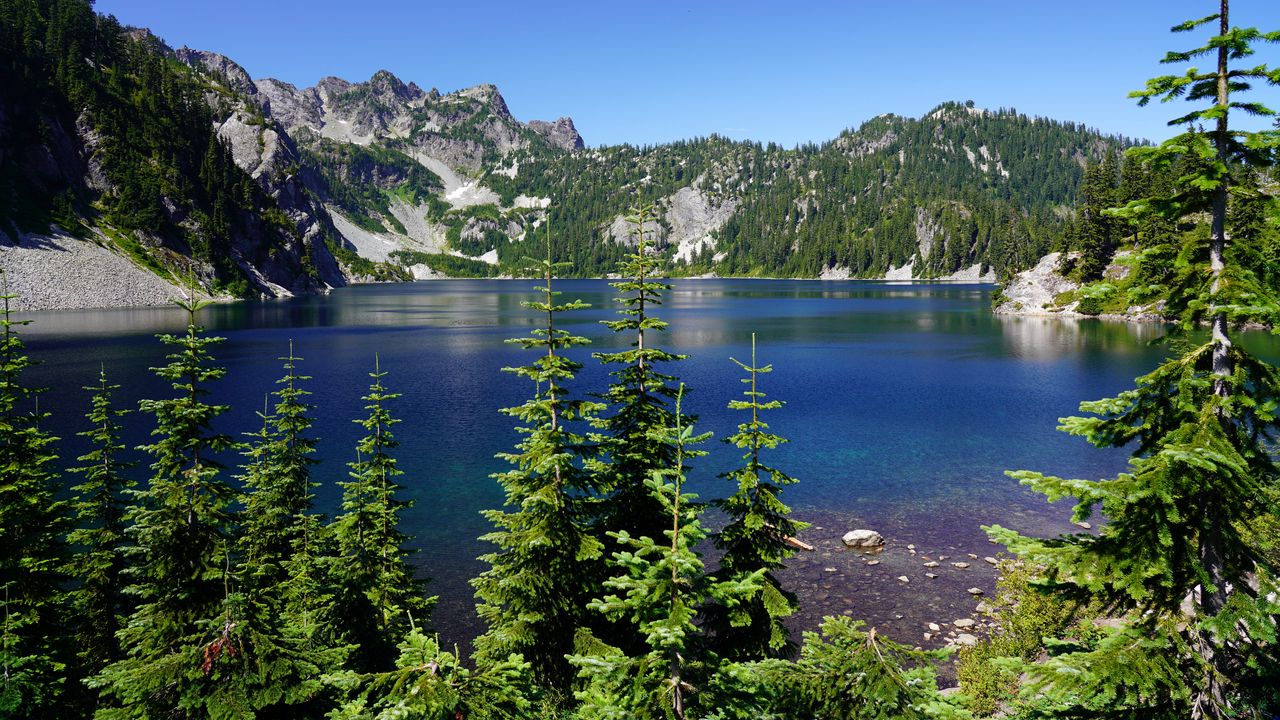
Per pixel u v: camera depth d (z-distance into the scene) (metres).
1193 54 8.66
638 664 8.38
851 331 123.06
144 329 114.50
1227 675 8.36
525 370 14.80
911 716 8.27
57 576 18.50
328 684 10.07
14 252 157.88
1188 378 8.36
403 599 20.23
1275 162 8.48
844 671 8.76
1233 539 8.34
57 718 14.92
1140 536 8.22
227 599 9.80
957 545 30.17
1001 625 22.78
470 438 49.59
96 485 20.17
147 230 193.88
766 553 14.30
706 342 107.75
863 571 27.53
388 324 136.62
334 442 48.25
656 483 9.02
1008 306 154.62
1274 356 52.72
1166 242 9.08
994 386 69.12
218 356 89.50
